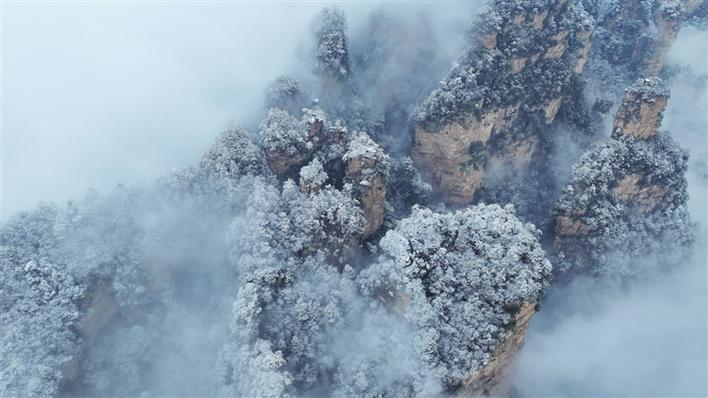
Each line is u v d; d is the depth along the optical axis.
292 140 79.25
